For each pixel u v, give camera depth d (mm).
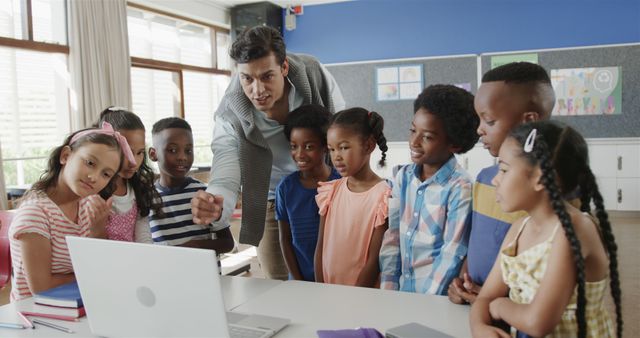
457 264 1281
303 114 1705
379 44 5996
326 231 1616
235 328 1056
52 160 1423
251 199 1806
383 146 1636
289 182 1776
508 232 1061
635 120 4695
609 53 4727
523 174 913
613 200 4801
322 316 1135
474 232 1217
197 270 885
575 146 915
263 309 1192
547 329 873
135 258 941
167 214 1838
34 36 4172
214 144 1907
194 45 5957
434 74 5309
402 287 1404
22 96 4145
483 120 1198
